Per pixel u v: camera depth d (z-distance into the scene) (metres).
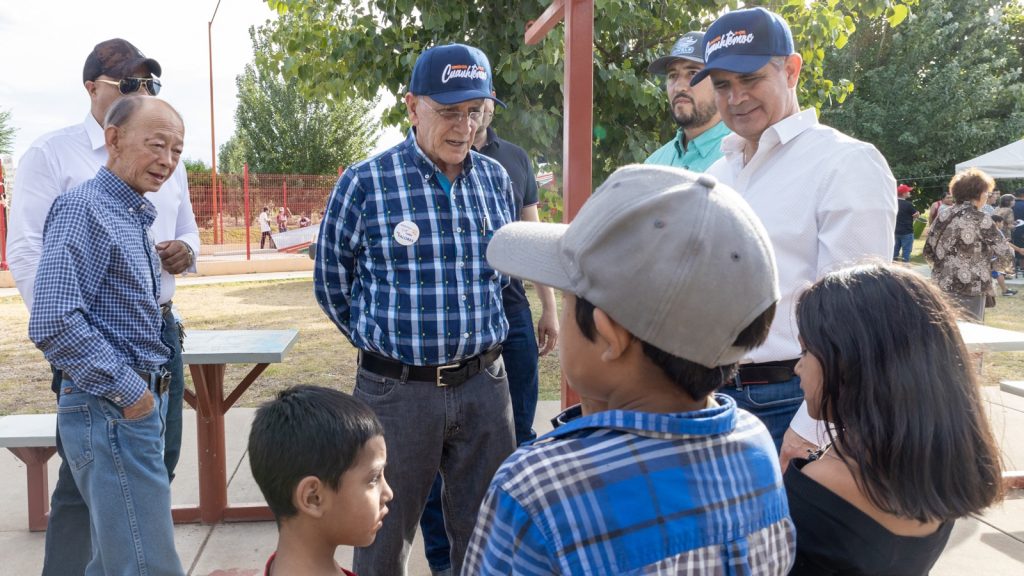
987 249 6.82
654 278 0.92
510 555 0.95
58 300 2.02
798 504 1.24
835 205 2.05
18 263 2.50
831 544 1.21
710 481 0.98
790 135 2.18
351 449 1.67
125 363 2.14
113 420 2.15
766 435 1.12
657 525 0.93
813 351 1.26
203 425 3.49
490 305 2.46
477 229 2.43
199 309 10.77
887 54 26.41
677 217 0.92
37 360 7.52
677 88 3.25
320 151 30.39
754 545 1.01
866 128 25.33
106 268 2.15
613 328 0.97
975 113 25.48
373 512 1.72
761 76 2.20
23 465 4.23
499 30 6.18
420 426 2.34
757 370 2.16
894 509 1.16
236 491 3.83
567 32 2.45
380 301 2.34
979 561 3.15
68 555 2.52
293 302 11.54
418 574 3.15
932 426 1.15
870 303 1.22
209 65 21.33
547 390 5.98
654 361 0.99
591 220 0.98
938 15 25.45
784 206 2.15
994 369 6.70
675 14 6.27
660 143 6.58
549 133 5.89
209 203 18.88
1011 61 27.80
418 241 2.34
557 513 0.93
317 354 7.46
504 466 1.00
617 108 6.30
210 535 3.42
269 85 30.25
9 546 3.29
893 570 1.21
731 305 0.93
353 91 7.49
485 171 2.58
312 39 7.27
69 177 2.63
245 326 9.14
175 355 2.86
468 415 2.43
